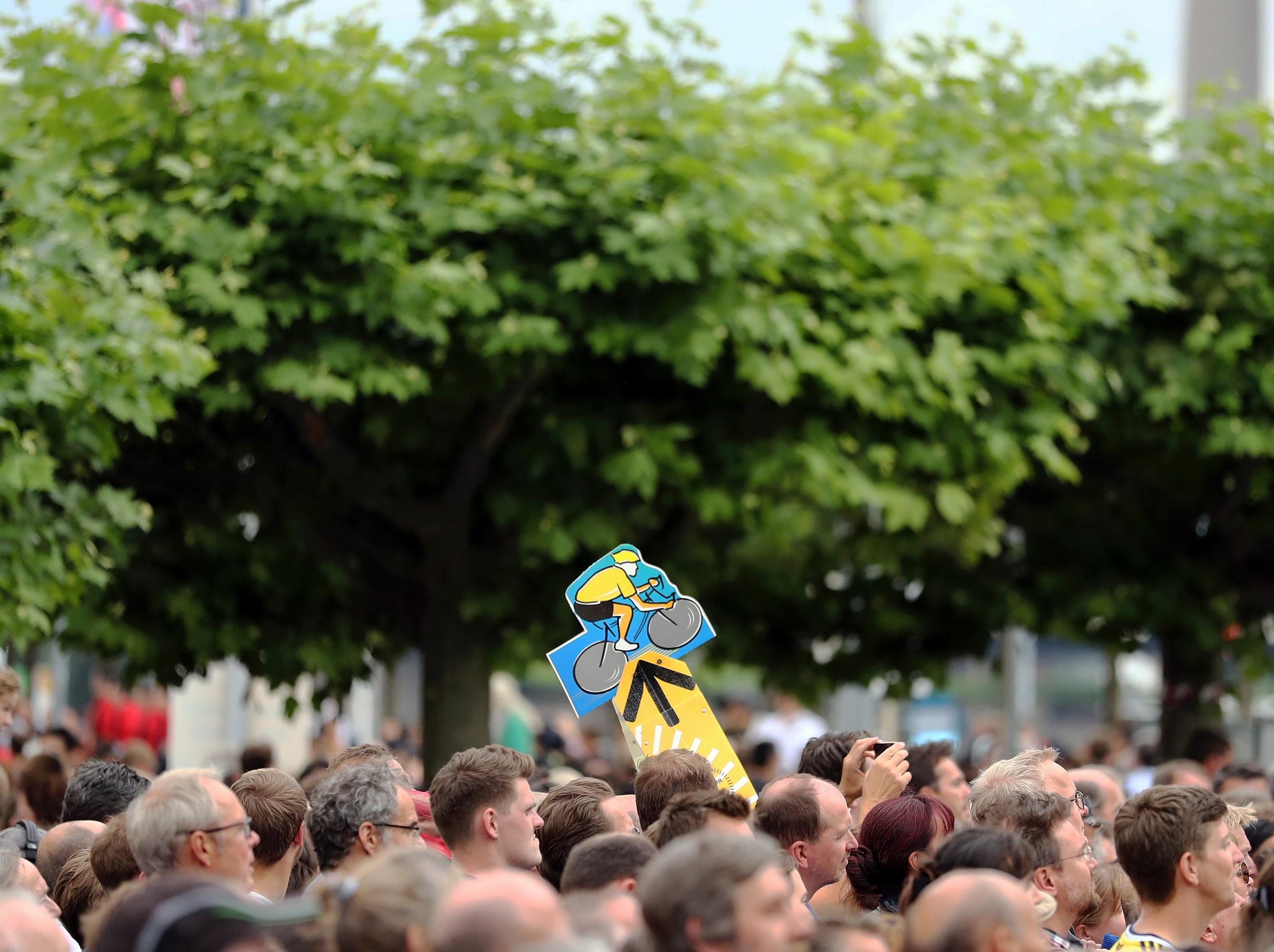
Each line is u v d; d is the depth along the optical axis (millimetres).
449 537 36844
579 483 35906
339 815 17609
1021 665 91312
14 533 26594
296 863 21094
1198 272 39750
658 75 32719
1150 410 40750
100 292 28719
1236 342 38500
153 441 36656
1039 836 18344
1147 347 39688
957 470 36000
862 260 34125
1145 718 92000
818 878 19109
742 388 35219
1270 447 39000
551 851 18781
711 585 40062
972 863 15078
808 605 43312
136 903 10945
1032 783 19016
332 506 37281
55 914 17672
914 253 33594
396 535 38938
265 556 36000
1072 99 40406
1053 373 36719
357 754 20875
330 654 36375
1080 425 41938
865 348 32719
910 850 17859
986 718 75438
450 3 33500
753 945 11039
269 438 37312
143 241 31422
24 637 26781
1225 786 31156
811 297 34281
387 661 40281
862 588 43812
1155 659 94750
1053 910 18047
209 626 35219
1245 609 46188
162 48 31578
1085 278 35219
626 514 36156
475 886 10586
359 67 32906
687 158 31562
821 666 43469
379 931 11461
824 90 38219
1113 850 24328
